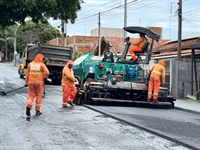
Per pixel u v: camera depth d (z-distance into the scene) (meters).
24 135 8.31
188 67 20.59
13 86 23.53
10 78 32.12
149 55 14.83
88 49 53.91
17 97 16.30
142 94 14.96
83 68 15.59
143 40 14.98
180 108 15.03
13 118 10.49
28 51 30.73
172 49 28.31
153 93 14.58
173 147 7.66
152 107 15.09
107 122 10.34
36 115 11.15
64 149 7.15
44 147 7.27
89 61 15.74
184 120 11.54
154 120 10.99
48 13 22.30
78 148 7.27
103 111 12.24
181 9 20.97
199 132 9.38
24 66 31.31
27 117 10.73
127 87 14.35
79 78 16.17
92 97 13.94
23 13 22.06
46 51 27.53
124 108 13.68
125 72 15.11
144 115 12.00
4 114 11.17
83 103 14.52
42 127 9.30
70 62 13.33
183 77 20.50
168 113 13.27
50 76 28.31
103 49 40.41
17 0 20.31
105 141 7.98
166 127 9.85
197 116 13.05
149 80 14.50
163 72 14.48
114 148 7.39
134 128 9.59
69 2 23.05
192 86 19.48
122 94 14.66
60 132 8.75
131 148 7.44
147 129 9.33
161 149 7.45
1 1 19.95
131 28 14.82
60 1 22.61
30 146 7.32
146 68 20.81
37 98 11.23
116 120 10.75
